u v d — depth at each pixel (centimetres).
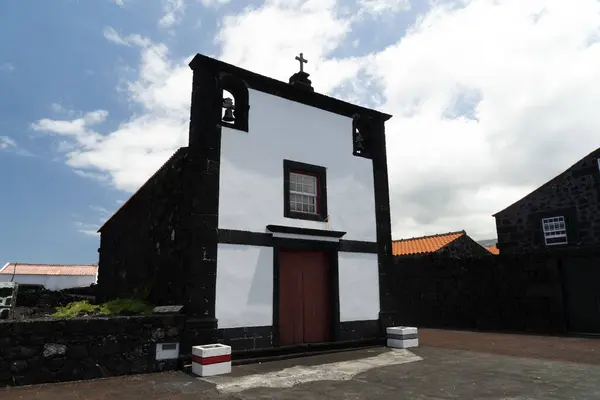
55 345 695
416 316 1889
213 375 749
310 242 1030
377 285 1138
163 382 694
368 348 1059
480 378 719
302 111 1098
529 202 1911
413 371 782
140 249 1233
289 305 990
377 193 1198
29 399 586
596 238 1675
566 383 679
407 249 2223
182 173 954
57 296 1673
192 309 835
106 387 660
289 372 777
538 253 1538
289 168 1039
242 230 930
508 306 1591
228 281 889
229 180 936
